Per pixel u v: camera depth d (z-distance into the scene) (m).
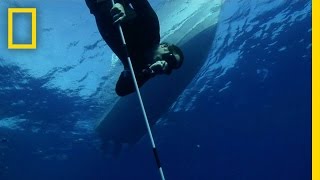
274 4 16.66
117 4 3.28
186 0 11.29
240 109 24.97
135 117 12.95
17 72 17.00
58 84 17.72
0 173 24.86
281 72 21.59
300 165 39.06
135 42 3.48
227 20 16.84
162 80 11.52
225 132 28.02
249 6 16.55
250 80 21.84
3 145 21.92
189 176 36.38
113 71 13.51
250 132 29.31
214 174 38.31
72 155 24.61
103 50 16.50
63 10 16.16
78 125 20.20
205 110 23.95
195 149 29.89
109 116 13.35
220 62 19.61
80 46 16.59
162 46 3.53
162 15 11.64
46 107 18.69
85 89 17.83
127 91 3.67
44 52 16.55
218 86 21.81
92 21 16.30
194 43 10.68
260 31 18.11
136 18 3.42
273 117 27.03
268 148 33.94
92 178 29.80
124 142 14.55
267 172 40.62
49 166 25.59
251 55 19.73
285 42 19.16
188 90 21.38
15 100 18.22
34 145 22.16
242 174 40.00
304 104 25.09
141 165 31.09
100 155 25.64
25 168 24.95
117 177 32.12
